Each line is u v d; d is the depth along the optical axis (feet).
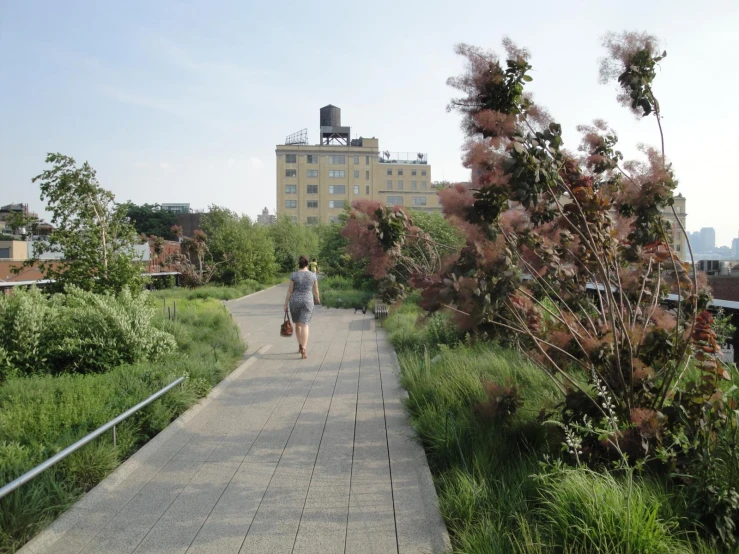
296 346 35.88
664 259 13.71
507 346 24.07
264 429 18.30
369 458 15.61
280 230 167.63
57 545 10.87
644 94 14.02
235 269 106.32
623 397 13.02
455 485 13.01
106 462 14.39
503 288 12.11
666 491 11.63
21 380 21.22
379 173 335.67
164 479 14.14
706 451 11.25
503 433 15.44
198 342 32.01
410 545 10.89
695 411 12.11
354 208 16.08
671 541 9.93
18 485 11.03
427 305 12.75
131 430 16.89
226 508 12.50
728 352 21.56
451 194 12.89
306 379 25.91
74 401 18.02
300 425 18.74
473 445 14.79
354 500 12.91
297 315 31.45
